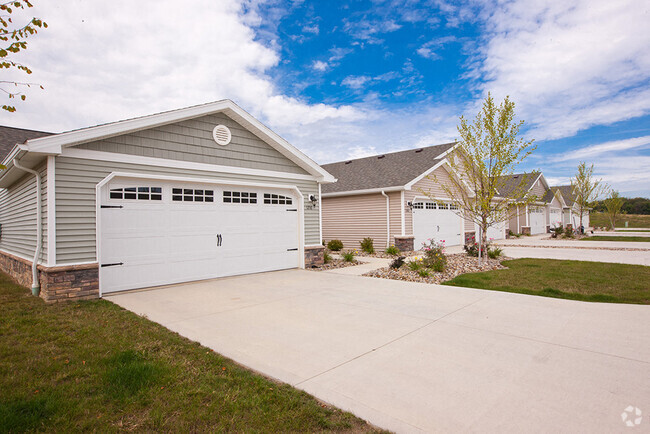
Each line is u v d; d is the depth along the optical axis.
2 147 10.69
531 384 3.14
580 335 4.44
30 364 3.56
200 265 8.48
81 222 6.55
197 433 2.47
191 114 8.02
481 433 2.42
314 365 3.61
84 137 6.45
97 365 3.55
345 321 5.16
